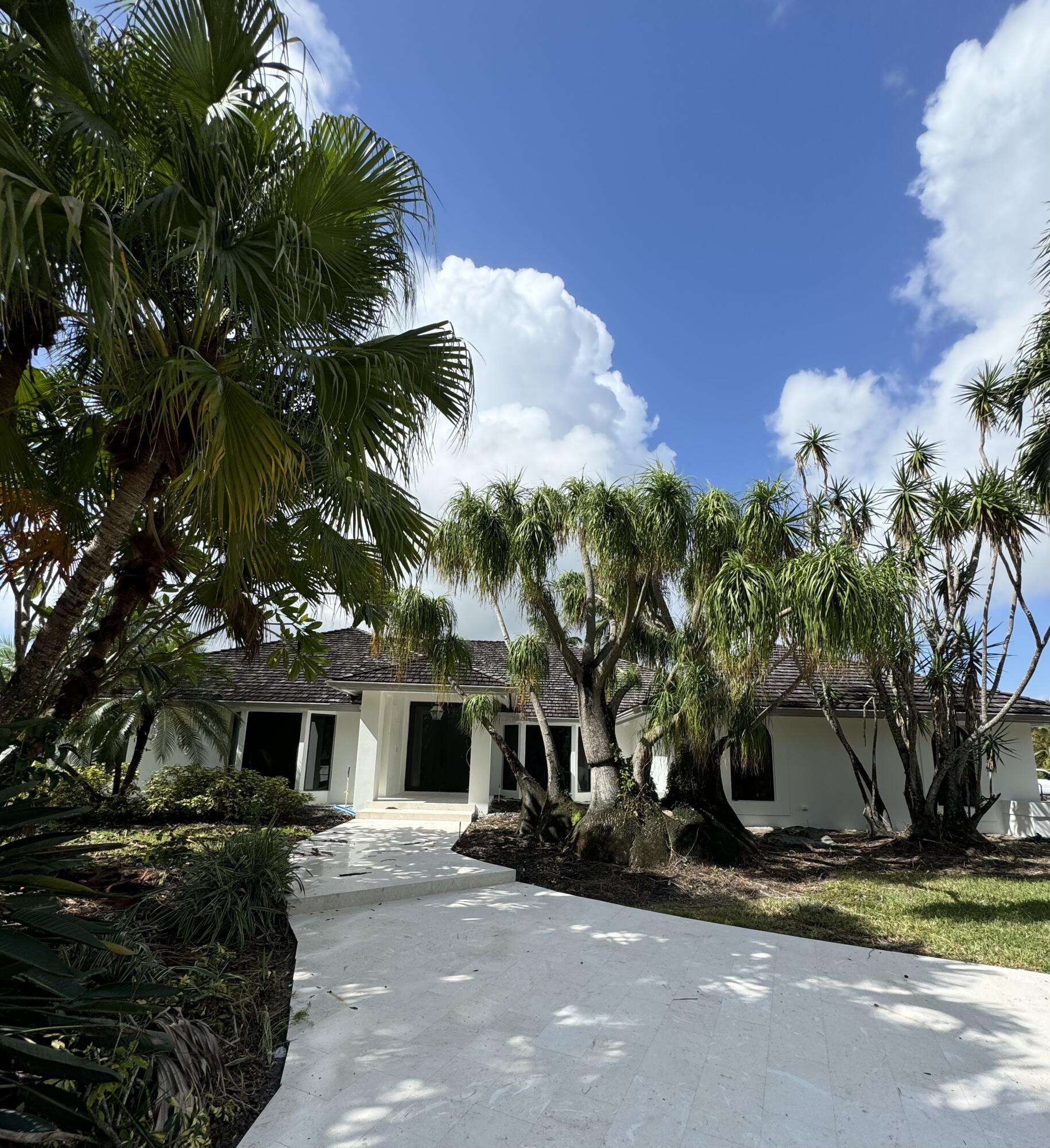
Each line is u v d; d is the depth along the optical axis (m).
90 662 4.76
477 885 7.23
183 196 3.61
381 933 5.48
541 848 9.12
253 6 3.62
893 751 12.79
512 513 8.92
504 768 15.33
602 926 5.82
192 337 4.02
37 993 2.54
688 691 7.98
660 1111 2.95
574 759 15.62
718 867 8.29
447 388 4.68
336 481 5.01
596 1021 3.86
